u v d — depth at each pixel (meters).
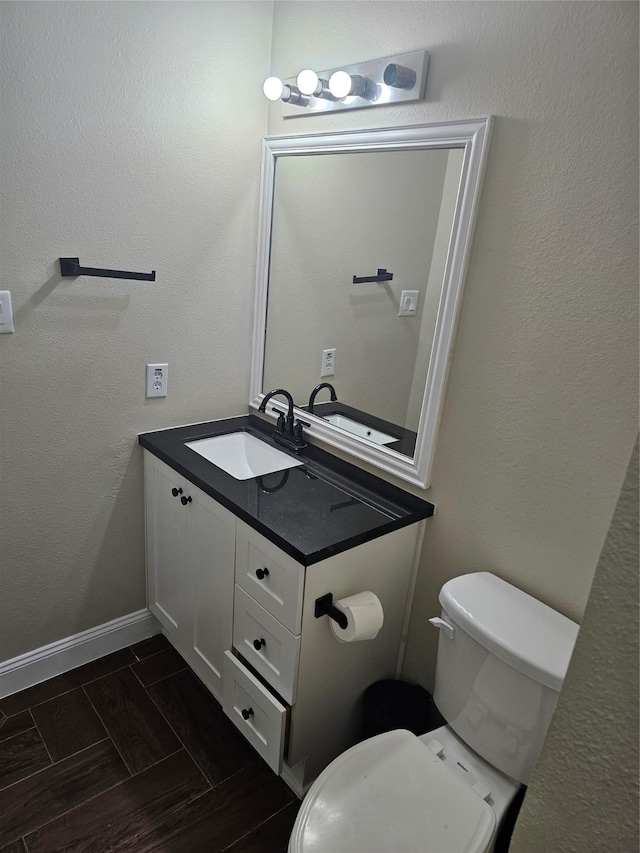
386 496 1.66
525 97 1.22
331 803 1.19
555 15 1.14
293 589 1.38
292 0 1.73
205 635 1.84
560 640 1.25
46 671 1.97
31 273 1.57
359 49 1.57
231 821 1.55
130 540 2.06
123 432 1.91
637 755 0.50
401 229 1.52
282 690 1.50
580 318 1.21
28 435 1.71
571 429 1.27
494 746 1.31
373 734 1.61
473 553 1.53
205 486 1.64
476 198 1.33
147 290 1.81
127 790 1.61
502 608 1.34
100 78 1.54
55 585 1.92
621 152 1.09
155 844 1.48
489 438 1.43
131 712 1.87
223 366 2.09
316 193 1.77
